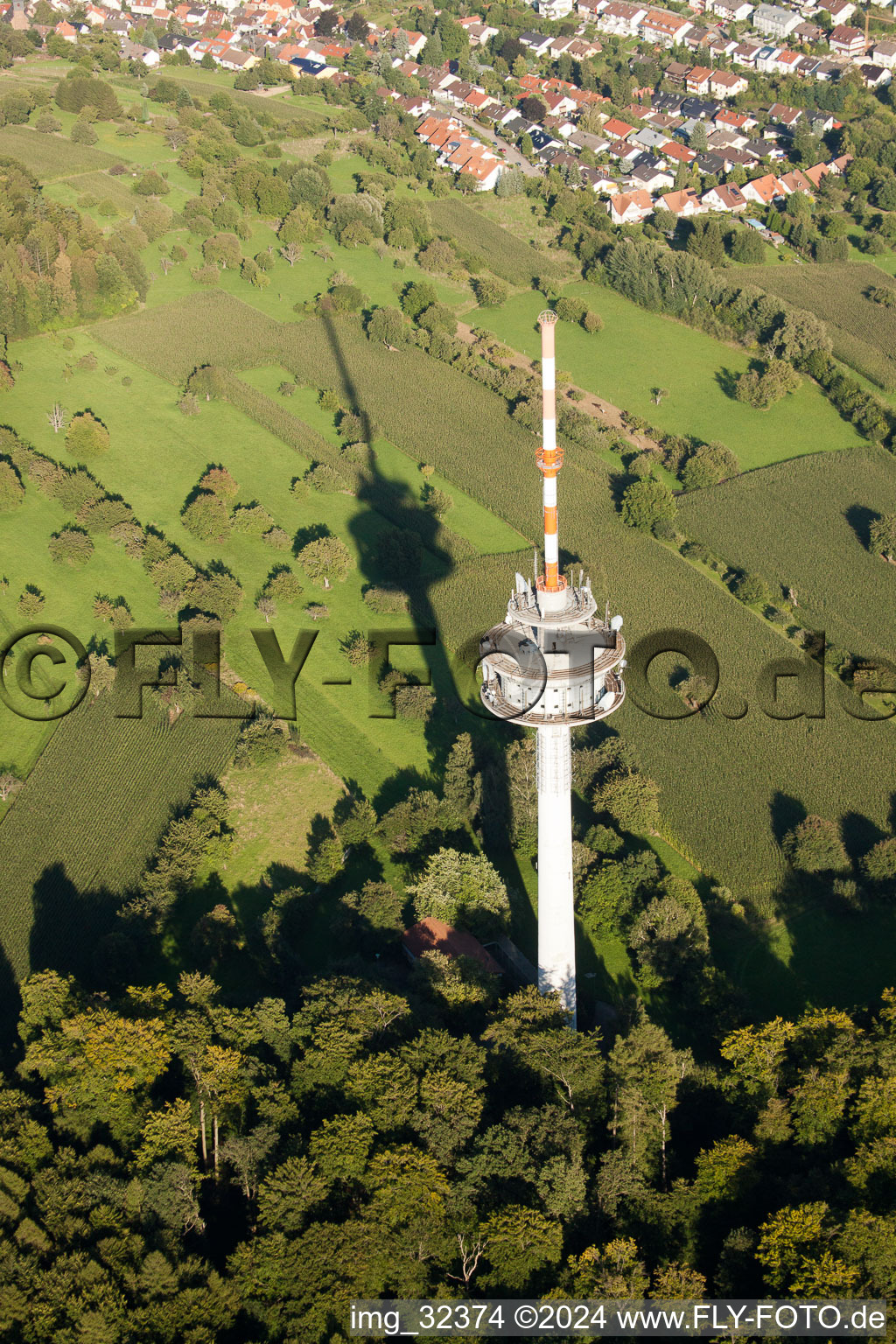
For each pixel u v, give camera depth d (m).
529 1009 124.69
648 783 160.62
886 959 143.50
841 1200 104.62
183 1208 106.50
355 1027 119.69
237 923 145.38
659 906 141.12
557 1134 110.88
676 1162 117.31
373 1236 103.00
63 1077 117.62
